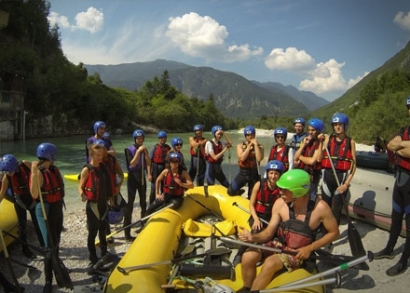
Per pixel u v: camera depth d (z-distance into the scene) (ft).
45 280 14.90
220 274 13.69
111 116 180.04
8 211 19.17
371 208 20.51
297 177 11.57
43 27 170.19
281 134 20.36
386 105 127.65
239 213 20.30
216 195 22.58
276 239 12.88
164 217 18.39
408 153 14.43
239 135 202.69
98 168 16.25
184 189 20.56
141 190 21.70
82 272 16.67
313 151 19.42
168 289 13.38
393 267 15.29
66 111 151.74
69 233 22.35
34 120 130.00
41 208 14.96
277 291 10.91
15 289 14.21
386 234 19.74
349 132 135.64
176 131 244.63
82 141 118.93
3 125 107.04
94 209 16.17
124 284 12.03
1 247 16.58
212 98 349.00
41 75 137.90
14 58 126.72
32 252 18.49
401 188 15.03
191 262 15.08
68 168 60.75
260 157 21.72
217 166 26.18
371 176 23.71
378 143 28.99
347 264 10.69
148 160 21.89
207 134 200.23
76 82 155.74
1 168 15.31
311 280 11.56
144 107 233.55
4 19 108.99
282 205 12.58
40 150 15.07
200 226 19.30
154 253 14.53
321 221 11.95
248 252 12.60
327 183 18.06
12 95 110.83
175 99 278.26
